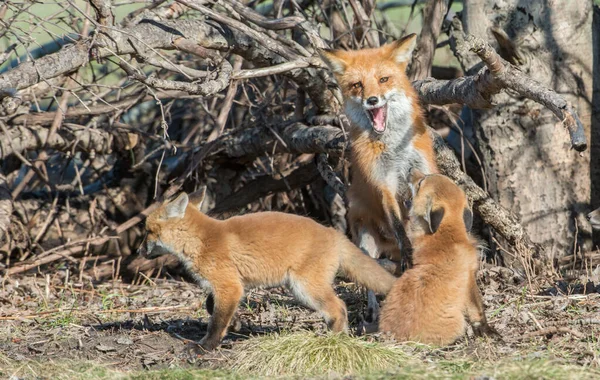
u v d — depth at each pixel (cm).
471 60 1360
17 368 820
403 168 1098
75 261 1375
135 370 848
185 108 1762
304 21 1295
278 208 1612
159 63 1184
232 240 884
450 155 1234
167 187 1559
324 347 821
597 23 1453
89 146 1447
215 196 1567
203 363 862
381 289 897
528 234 1359
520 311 990
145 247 912
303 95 1428
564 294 1069
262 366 823
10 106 1216
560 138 1346
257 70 1209
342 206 1559
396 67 1106
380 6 1961
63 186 1529
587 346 834
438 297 840
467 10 1381
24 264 1342
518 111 1341
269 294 1205
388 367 785
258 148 1445
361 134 1113
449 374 729
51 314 1099
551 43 1340
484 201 1264
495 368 729
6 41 1656
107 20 1162
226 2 1266
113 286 1338
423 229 876
